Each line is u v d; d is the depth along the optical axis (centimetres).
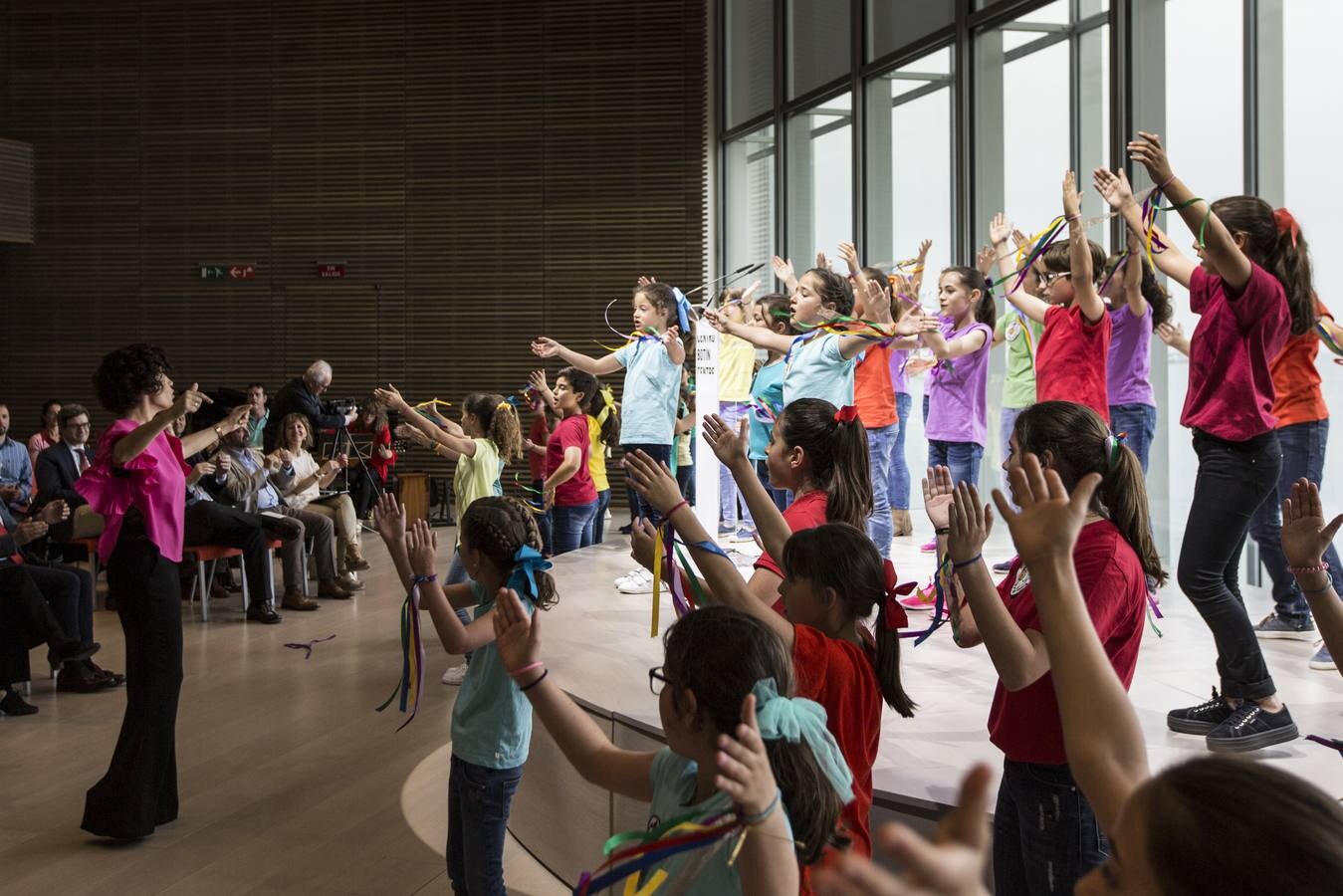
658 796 151
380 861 328
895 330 423
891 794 246
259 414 848
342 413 916
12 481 768
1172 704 318
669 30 1189
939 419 530
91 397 1235
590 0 1199
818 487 272
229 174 1230
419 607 242
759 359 800
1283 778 64
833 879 63
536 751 339
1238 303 280
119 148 1235
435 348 1216
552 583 257
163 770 348
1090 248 451
